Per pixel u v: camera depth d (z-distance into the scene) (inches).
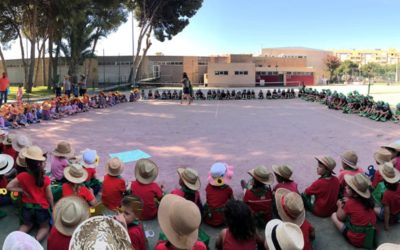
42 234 158.9
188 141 374.3
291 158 302.5
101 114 620.4
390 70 3051.2
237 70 2082.9
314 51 3137.3
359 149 337.1
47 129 448.5
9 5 1005.8
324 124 503.8
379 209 183.2
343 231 165.0
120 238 90.8
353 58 4394.7
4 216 181.9
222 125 493.0
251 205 168.1
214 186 174.4
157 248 104.3
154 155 311.1
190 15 1512.1
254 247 124.1
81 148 336.2
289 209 139.6
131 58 1978.3
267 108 743.7
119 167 182.7
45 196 164.6
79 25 1279.5
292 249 107.0
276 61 2426.2
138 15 1514.5
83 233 89.1
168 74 2164.1
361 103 619.8
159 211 101.9
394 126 483.2
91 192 179.3
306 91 1019.9
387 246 92.0
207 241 148.6
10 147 219.1
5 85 637.3
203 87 1958.7
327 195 183.2
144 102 889.5
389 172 172.2
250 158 302.7
